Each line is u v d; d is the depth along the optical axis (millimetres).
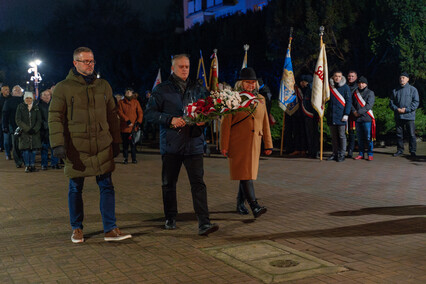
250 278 4043
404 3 14453
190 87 5461
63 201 7363
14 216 6477
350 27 16125
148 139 19188
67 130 5051
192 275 4137
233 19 22562
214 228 5297
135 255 4699
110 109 5250
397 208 6477
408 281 3891
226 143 5938
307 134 11797
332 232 5383
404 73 11602
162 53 27625
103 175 5207
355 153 12453
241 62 21469
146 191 8062
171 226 5637
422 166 10133
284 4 16844
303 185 8273
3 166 11625
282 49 17219
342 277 4000
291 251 4664
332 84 11031
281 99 12094
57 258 4656
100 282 4020
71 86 4980
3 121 11836
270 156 12242
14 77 46875
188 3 42219
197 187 5379
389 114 13219
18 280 4098
